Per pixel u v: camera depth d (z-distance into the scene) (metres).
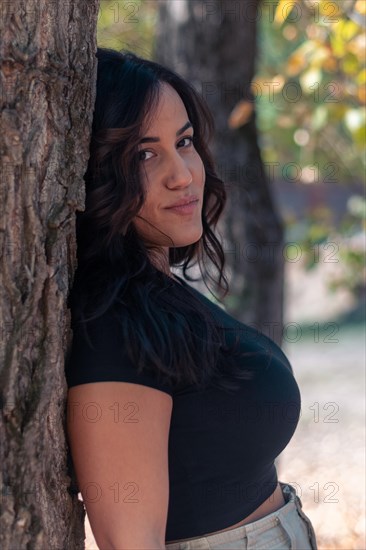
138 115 2.03
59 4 1.78
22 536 1.74
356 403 8.52
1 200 1.71
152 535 1.84
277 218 4.61
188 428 1.99
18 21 1.71
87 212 2.04
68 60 1.82
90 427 1.85
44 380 1.76
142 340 1.85
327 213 6.52
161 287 2.04
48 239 1.78
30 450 1.74
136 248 2.07
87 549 3.26
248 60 4.51
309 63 5.00
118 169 2.03
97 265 2.02
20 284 1.74
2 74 1.69
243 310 4.49
